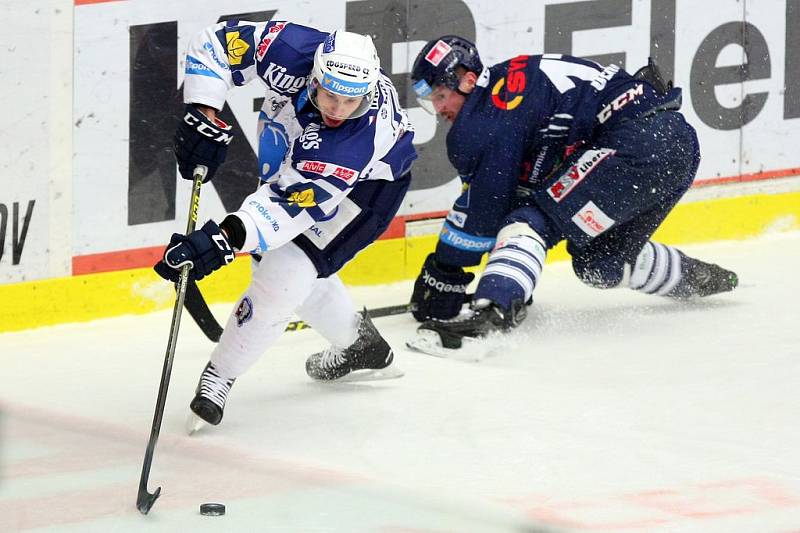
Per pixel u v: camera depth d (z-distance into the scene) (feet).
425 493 38.96
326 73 40.81
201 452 43.37
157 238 64.95
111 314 64.13
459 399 50.78
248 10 65.67
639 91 59.16
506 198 59.93
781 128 82.79
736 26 80.43
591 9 75.92
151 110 63.62
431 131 72.23
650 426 46.75
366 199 45.75
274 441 45.09
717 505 38.11
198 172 45.75
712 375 53.62
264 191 42.37
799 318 63.41
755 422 47.11
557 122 58.75
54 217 61.62
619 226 61.46
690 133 60.34
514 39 74.02
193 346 59.77
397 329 63.36
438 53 58.08
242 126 66.33
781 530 36.01
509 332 60.39
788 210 83.15
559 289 71.36
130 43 62.39
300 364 56.59
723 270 65.46
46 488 38.81
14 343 59.57
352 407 49.65
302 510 37.06
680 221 80.02
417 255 73.20
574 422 47.34
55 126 60.90
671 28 78.48
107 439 44.52
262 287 44.91
